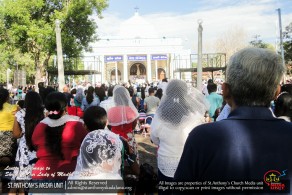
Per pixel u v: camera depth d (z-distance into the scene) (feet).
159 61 202.69
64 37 78.89
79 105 33.17
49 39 78.38
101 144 10.40
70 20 81.10
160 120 13.47
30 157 15.39
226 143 5.78
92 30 84.79
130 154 13.33
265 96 6.14
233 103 6.46
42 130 13.15
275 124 6.03
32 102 15.49
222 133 5.86
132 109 17.54
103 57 177.99
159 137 13.50
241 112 6.11
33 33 75.46
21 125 17.58
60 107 13.39
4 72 161.89
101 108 12.44
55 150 12.95
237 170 5.70
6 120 20.75
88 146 10.39
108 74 204.95
